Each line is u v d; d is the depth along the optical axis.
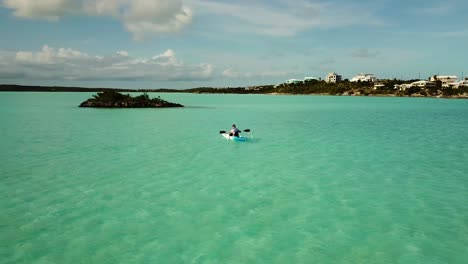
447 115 65.00
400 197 15.59
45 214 13.32
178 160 23.22
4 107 77.56
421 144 30.39
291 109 85.25
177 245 10.94
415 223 12.68
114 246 10.84
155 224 12.50
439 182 18.02
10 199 14.98
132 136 34.41
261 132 38.84
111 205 14.38
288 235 11.69
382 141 32.09
